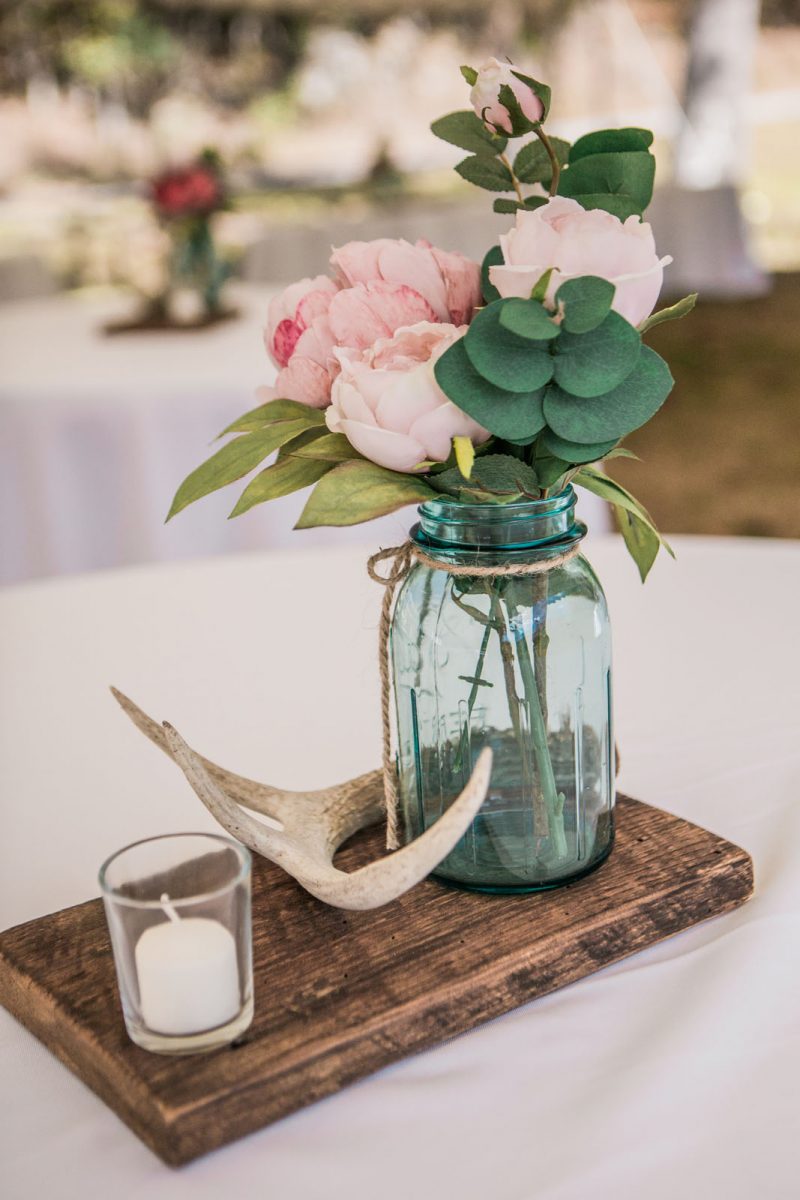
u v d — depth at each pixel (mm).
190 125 8172
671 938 719
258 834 712
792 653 1087
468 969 648
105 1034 611
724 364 5598
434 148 7578
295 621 1219
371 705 1043
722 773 893
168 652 1167
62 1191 553
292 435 700
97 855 834
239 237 4402
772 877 760
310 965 660
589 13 7738
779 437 4621
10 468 2262
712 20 6719
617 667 1087
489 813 708
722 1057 609
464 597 685
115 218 4977
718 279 6043
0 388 2250
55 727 1030
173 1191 549
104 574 1375
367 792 816
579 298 599
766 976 664
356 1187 546
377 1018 613
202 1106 561
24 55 7641
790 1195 530
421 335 629
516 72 628
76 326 2926
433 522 678
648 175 693
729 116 6855
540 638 687
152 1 6879
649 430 4805
